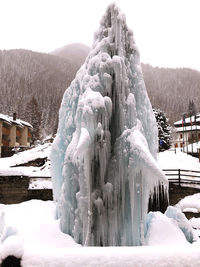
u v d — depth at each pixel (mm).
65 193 5930
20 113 94250
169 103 152000
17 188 15562
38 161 24312
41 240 5324
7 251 3176
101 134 5562
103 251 3318
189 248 3506
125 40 6754
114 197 5582
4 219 6734
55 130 66500
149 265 3223
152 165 5250
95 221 5438
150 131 6555
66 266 3141
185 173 22984
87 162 5457
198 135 52156
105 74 6004
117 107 6012
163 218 6094
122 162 5641
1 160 25969
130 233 5508
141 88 6473
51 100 128875
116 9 6691
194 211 13328
